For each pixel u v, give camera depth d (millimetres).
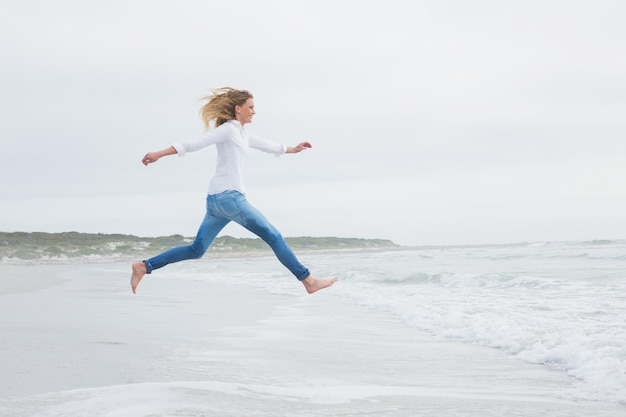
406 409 3525
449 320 7629
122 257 70750
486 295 10578
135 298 12055
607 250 25500
